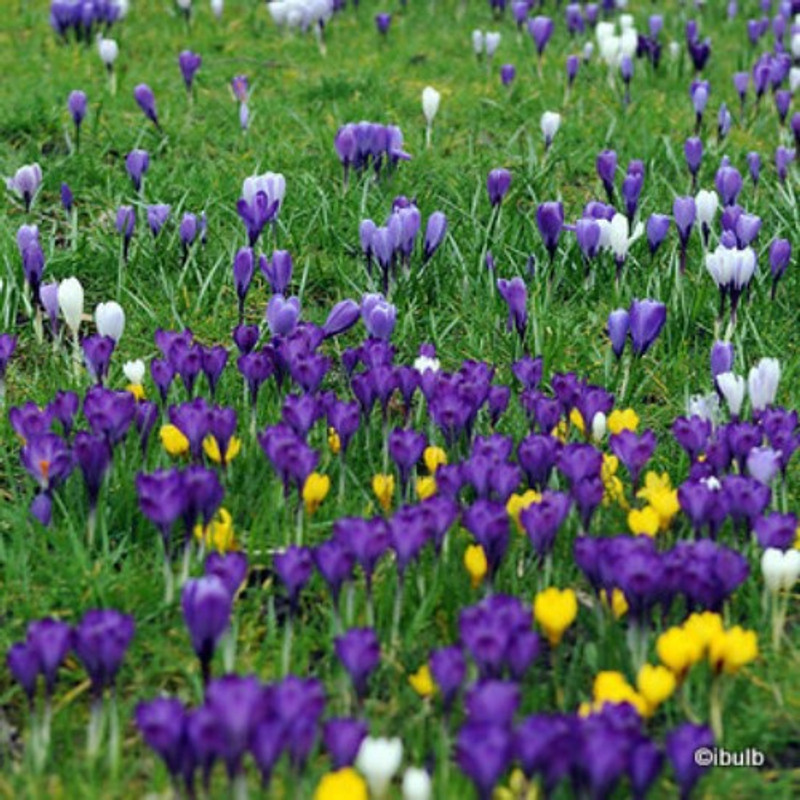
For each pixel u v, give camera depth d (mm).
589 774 5145
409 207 11047
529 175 14203
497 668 5809
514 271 11898
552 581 7449
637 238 12273
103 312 9141
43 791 5793
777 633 6996
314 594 7469
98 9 20922
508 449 7812
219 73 19047
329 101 17578
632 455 7922
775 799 6094
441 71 19516
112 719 5926
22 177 12406
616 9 24531
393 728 6418
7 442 9094
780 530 7000
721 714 6418
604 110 17609
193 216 11328
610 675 5992
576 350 10773
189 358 8641
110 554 7520
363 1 24438
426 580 7320
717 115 17828
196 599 5805
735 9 24047
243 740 5168
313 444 8859
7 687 6805
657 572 6371
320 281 12023
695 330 11078
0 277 11172
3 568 7629
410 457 7730
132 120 16375
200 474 6977
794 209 13078
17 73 19094
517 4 22016
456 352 10648
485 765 5004
